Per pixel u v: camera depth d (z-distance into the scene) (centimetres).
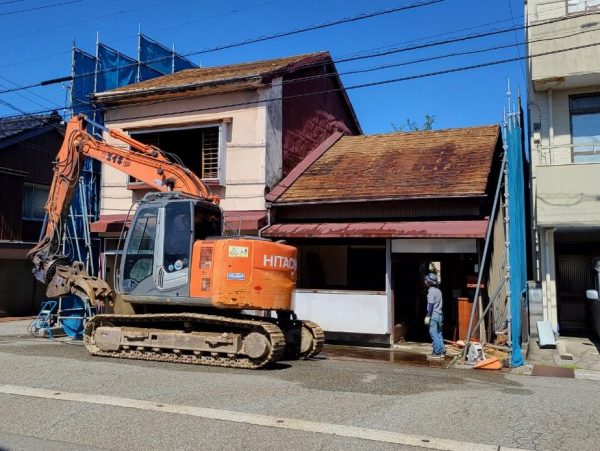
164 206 1091
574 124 1573
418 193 1352
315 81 1917
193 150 1697
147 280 1081
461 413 690
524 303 1426
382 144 1809
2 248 2158
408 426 630
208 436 585
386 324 1345
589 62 1457
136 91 1672
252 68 1800
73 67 1859
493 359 1059
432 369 1037
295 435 589
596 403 759
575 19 1475
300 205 1486
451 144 1666
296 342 1138
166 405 700
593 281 1564
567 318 1667
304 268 1586
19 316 2250
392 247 1362
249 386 827
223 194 1592
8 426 617
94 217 1819
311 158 1764
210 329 1065
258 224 1475
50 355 1112
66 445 559
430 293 1198
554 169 1395
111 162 1287
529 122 1677
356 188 1470
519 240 1286
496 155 1587
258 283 1029
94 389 791
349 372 970
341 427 620
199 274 1040
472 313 1146
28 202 2362
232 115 1605
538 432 616
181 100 1669
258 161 1562
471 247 1289
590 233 1552
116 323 1142
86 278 1220
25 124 2422
